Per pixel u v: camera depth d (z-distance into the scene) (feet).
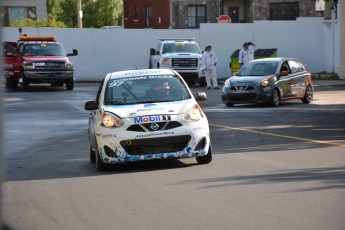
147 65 308.40
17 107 189.57
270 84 171.22
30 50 252.42
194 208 58.13
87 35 305.32
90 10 500.74
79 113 173.06
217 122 140.87
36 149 112.06
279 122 137.80
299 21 301.22
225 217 53.88
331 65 286.25
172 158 83.82
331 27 284.61
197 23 401.49
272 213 54.75
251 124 135.44
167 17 418.31
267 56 266.98
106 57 306.96
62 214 58.44
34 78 245.65
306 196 61.52
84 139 123.85
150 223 53.01
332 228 48.85
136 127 81.82
